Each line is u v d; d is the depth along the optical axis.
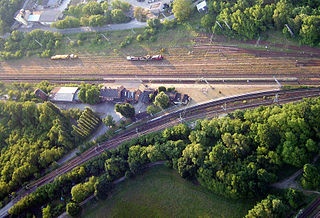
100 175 167.38
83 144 189.00
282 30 181.12
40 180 178.25
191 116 176.38
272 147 137.25
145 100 193.38
